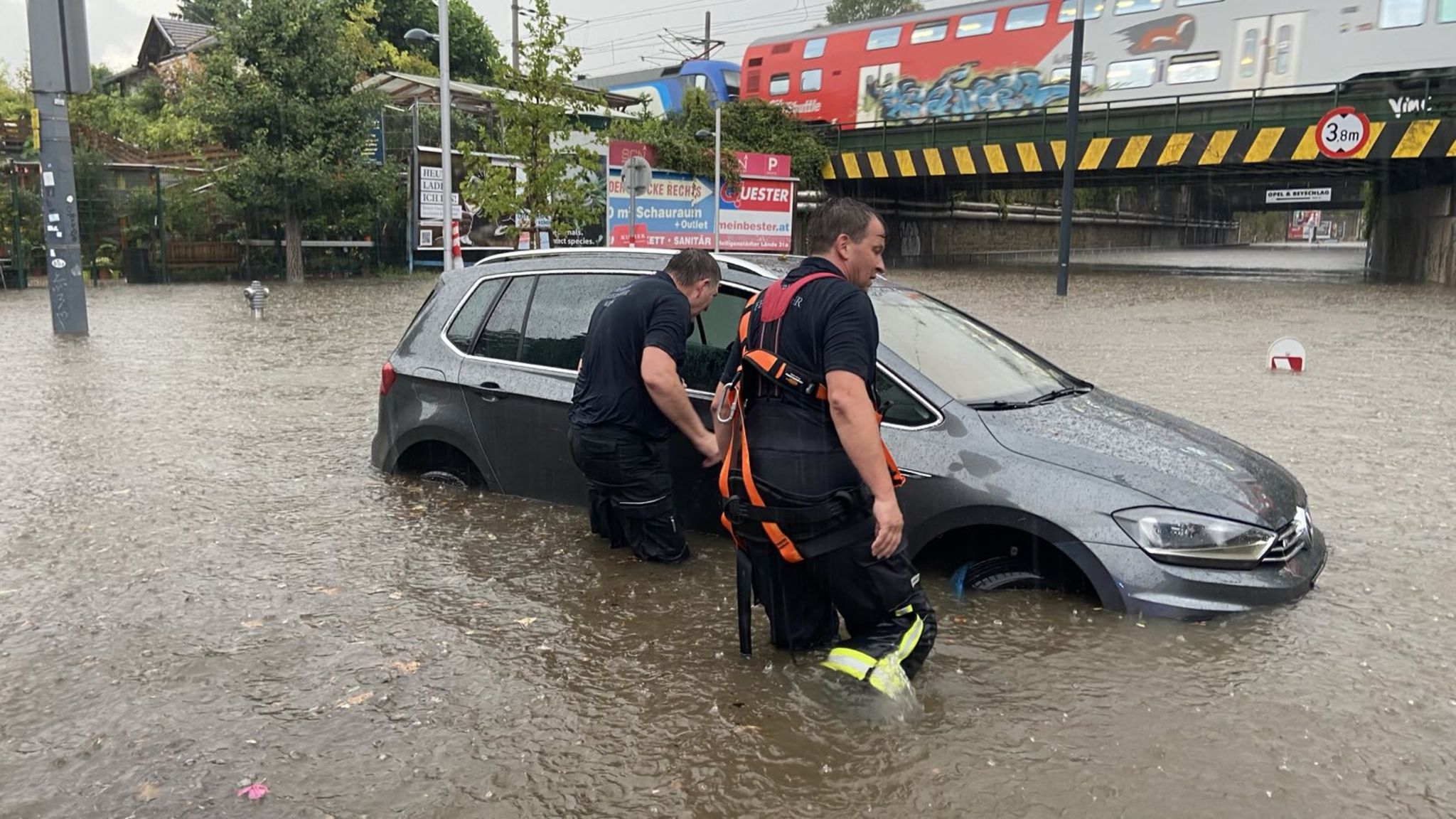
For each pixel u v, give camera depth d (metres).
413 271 29.48
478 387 5.81
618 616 4.36
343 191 27.30
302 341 14.50
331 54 27.25
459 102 33.22
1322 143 27.48
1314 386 10.65
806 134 37.56
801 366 3.40
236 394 10.02
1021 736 3.36
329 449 7.52
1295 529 4.38
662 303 4.69
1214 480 4.31
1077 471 4.29
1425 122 26.00
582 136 30.20
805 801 3.02
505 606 4.47
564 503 5.69
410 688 3.72
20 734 3.40
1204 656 3.87
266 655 3.99
